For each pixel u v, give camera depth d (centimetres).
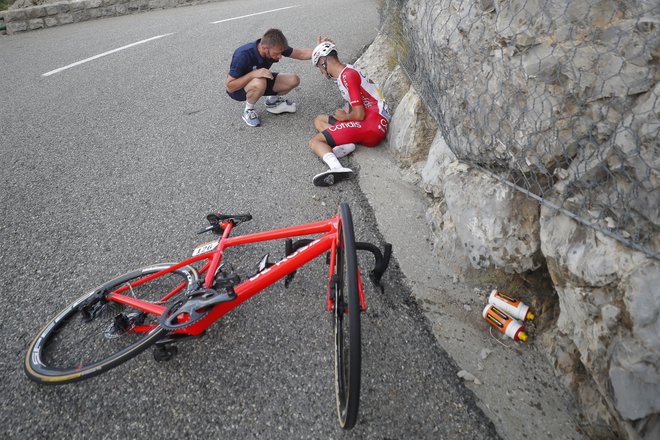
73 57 739
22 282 273
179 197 349
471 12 245
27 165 401
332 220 225
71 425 194
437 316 240
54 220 328
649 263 150
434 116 314
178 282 267
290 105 471
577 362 197
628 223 161
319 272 270
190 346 227
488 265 244
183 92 551
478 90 236
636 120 156
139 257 291
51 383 201
